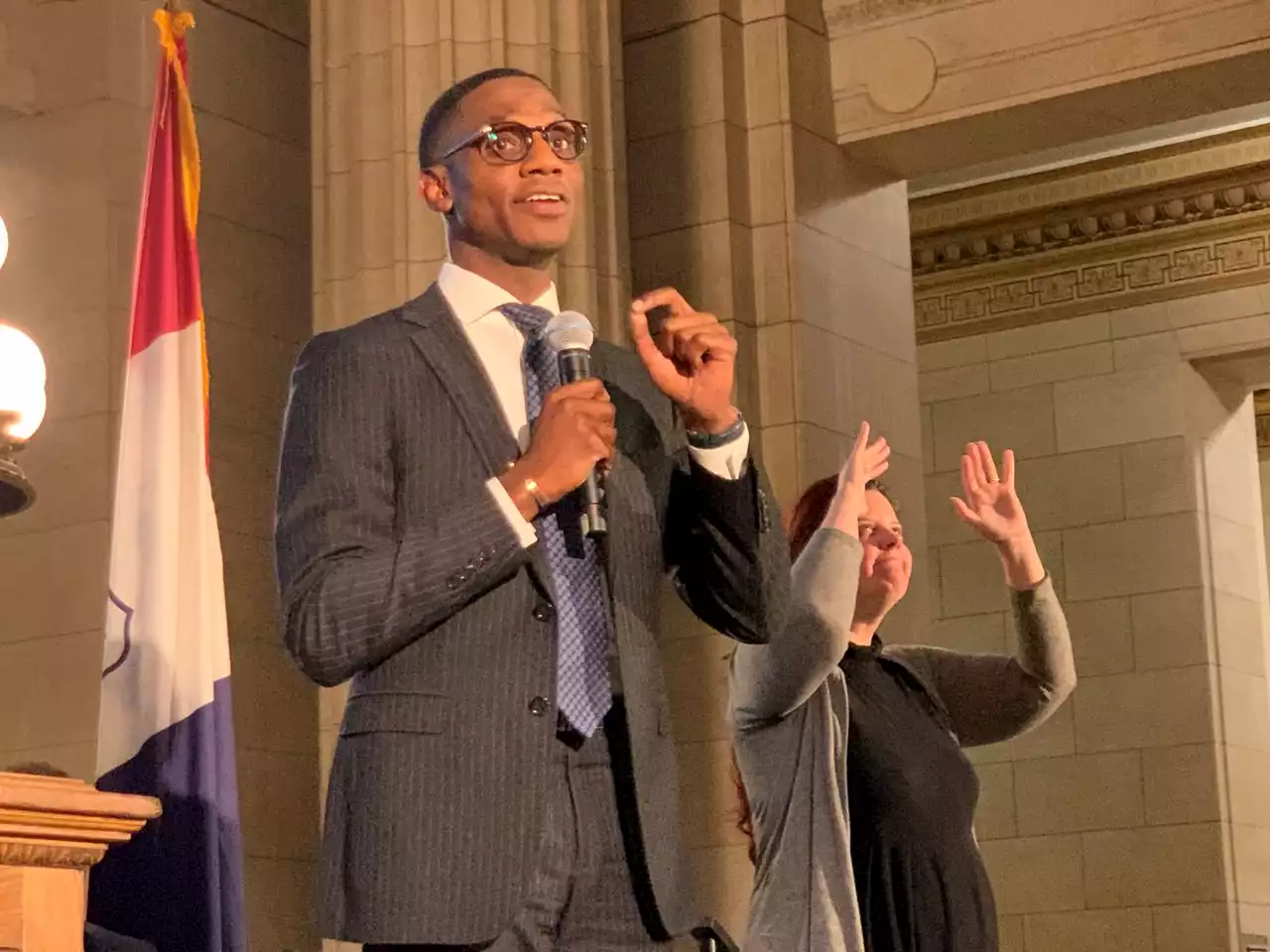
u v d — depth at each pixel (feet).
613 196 28.86
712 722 30.17
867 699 17.57
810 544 16.70
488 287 11.62
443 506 10.85
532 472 10.50
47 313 28.30
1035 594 18.61
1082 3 31.58
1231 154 44.24
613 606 11.00
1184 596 44.37
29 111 28.99
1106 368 46.19
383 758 10.37
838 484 17.67
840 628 16.26
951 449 47.78
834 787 16.53
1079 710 44.86
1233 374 46.19
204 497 17.17
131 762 16.15
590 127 28.73
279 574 10.73
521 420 11.24
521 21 28.14
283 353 30.96
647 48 32.91
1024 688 18.66
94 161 28.48
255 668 29.35
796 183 32.01
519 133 11.57
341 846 10.47
